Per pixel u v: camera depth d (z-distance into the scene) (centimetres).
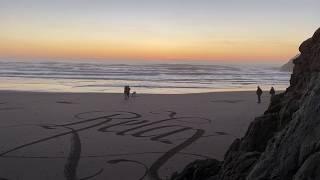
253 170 708
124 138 2477
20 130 2695
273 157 663
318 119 600
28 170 1772
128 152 2122
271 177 625
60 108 3766
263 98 4925
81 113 3466
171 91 6359
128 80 8881
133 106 3959
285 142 651
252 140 992
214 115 3441
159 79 9531
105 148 2200
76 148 2197
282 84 8788
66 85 7100
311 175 513
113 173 1747
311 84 763
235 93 5569
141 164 1891
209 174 1044
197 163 1141
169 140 2428
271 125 994
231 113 3572
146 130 2742
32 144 2277
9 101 4244
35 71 11719
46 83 7469
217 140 2433
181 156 2047
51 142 2336
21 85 6862
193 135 2583
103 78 9381
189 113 3541
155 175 1719
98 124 2953
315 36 1166
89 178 1675
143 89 6644
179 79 9769
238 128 2839
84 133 2616
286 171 600
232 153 1012
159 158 2000
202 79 10088
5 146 2219
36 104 4047
